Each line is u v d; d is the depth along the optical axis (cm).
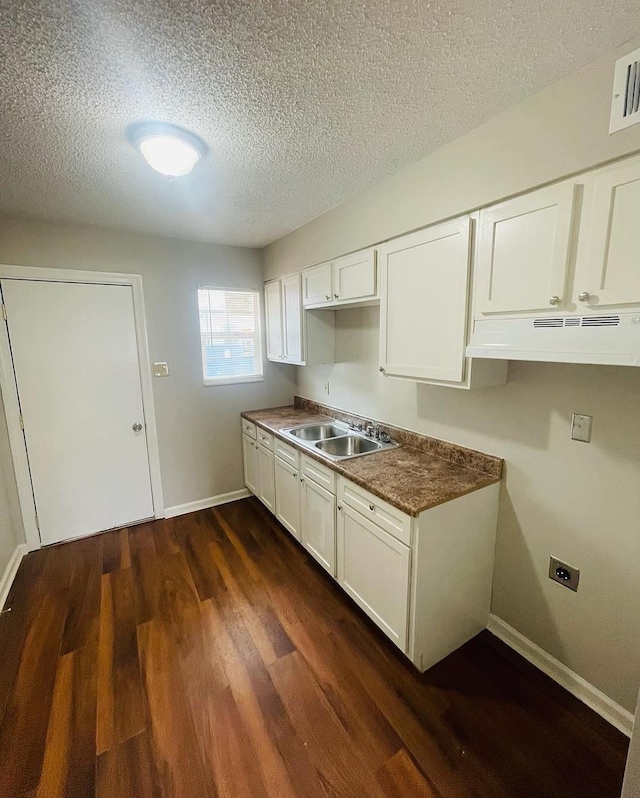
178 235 290
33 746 139
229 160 172
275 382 362
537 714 151
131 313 286
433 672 170
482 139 147
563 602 161
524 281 132
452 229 155
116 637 191
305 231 266
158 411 307
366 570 189
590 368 143
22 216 240
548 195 123
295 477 255
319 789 126
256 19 96
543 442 161
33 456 264
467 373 157
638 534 136
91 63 108
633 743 89
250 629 196
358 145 161
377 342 255
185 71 113
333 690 161
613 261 110
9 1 87
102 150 159
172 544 278
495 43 106
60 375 267
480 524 177
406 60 112
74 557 262
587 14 97
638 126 106
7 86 117
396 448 230
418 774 130
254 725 146
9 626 199
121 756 136
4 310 245
